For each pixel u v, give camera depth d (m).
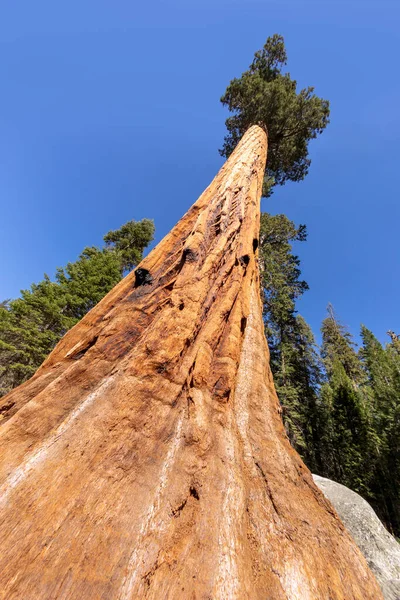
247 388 3.86
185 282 4.08
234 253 5.24
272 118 15.73
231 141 18.80
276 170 19.14
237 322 4.41
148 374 2.93
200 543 1.92
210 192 6.84
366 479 15.42
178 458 2.47
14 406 2.67
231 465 2.64
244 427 3.29
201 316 3.95
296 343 23.41
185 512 2.12
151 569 1.69
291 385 19.05
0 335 15.41
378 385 19.17
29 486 1.89
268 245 21.89
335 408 19.86
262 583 1.83
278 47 18.20
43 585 1.47
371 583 2.11
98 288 19.02
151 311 3.87
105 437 2.33
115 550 1.72
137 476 2.19
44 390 2.62
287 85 16.94
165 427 2.65
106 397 2.62
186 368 3.24
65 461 2.09
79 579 1.54
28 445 2.17
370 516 4.93
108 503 1.95
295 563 2.00
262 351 4.72
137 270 4.52
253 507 2.40
